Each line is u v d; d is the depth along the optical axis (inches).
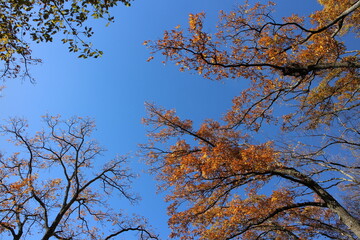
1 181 505.4
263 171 375.6
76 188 636.7
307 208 477.7
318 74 409.1
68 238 493.4
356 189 522.3
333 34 373.1
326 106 438.3
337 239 439.8
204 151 409.7
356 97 439.2
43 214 524.4
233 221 394.9
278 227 426.6
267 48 390.6
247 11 390.9
